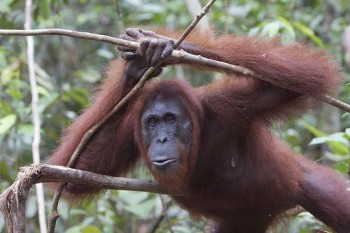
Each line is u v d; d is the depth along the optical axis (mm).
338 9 15914
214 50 8719
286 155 10008
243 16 15578
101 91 9391
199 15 7633
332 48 14984
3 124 11789
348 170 11281
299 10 16344
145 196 12523
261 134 9617
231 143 9516
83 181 8203
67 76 16344
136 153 9859
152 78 9289
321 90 8617
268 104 9086
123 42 7844
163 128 8844
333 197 10203
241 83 9352
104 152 9344
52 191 9688
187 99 9031
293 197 10016
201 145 9375
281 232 11219
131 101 9211
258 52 8750
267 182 9633
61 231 12984
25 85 12734
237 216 10117
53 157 9516
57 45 16312
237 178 9617
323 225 11469
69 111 14359
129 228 14703
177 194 9258
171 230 11391
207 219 10805
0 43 15570
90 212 12695
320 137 10797
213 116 9352
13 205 7711
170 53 7801
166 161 8609
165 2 17312
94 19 17312
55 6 15719
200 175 9570
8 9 15117
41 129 12414
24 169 7922
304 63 8703
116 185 8461
